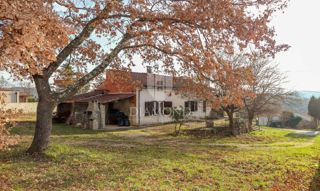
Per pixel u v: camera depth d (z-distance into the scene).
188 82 16.12
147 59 16.69
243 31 12.41
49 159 12.89
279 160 16.42
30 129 26.80
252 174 13.09
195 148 19.91
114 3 12.23
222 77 13.49
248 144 23.73
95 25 13.26
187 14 12.74
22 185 9.44
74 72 16.55
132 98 36.28
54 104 13.81
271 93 31.38
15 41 5.95
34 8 6.75
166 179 11.21
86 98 36.00
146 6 13.05
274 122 46.00
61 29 7.29
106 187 9.80
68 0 12.09
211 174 12.50
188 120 38.66
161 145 20.84
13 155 13.16
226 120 37.75
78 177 10.68
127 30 13.44
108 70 17.86
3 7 5.97
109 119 36.59
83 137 23.89
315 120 46.03
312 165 15.52
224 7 12.15
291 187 11.53
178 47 14.12
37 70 6.61
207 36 13.06
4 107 7.17
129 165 12.88
